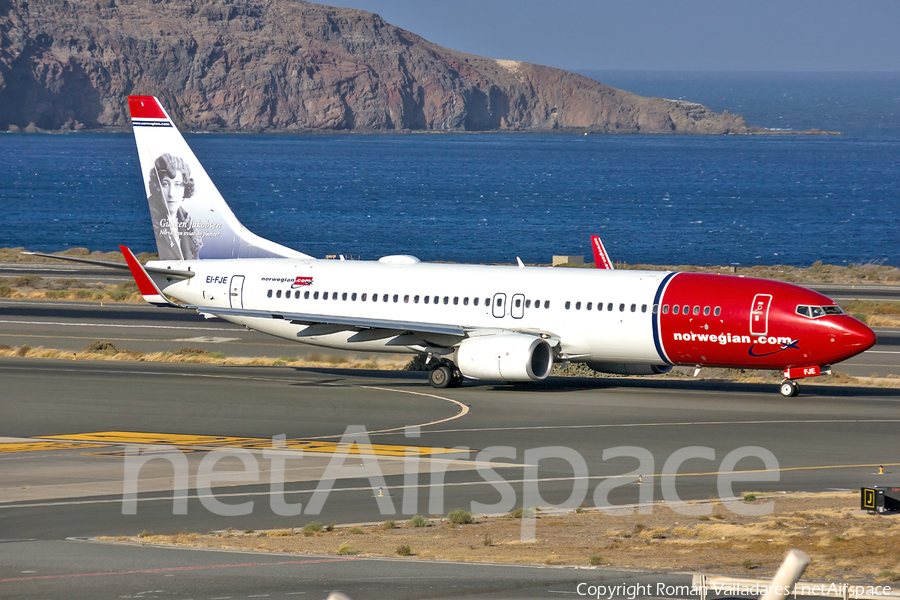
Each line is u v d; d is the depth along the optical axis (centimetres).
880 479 11738
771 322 17525
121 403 17525
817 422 15612
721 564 7869
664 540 8831
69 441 14362
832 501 10519
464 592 6981
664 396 18425
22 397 18050
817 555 8194
